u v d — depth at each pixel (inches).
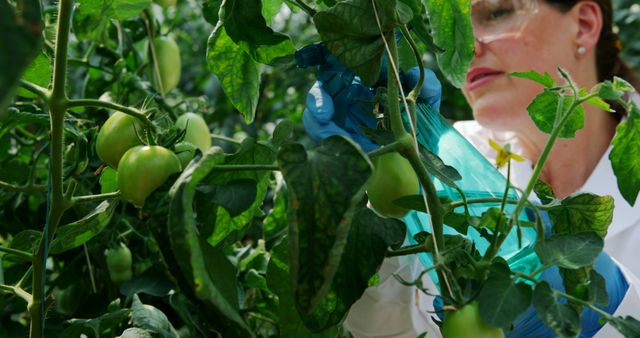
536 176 23.6
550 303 21.0
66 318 40.6
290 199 20.2
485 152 57.1
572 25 49.6
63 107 24.5
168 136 26.0
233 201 22.9
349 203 19.9
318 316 23.5
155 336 28.6
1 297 36.4
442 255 22.9
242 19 27.6
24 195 45.7
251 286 38.8
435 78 33.6
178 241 19.9
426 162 25.3
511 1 48.1
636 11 98.2
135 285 33.0
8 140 45.1
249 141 25.9
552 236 22.9
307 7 27.4
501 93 49.6
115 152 26.2
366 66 25.8
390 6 24.7
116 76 43.5
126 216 41.8
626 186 26.0
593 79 53.7
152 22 43.4
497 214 25.2
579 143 53.4
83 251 41.5
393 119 24.2
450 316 22.0
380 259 23.8
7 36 11.0
